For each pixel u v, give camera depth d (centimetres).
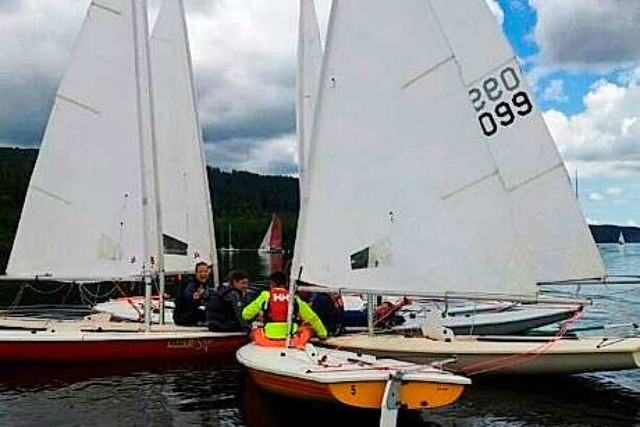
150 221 1445
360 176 1073
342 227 1068
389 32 1083
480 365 1074
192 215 1664
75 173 1410
